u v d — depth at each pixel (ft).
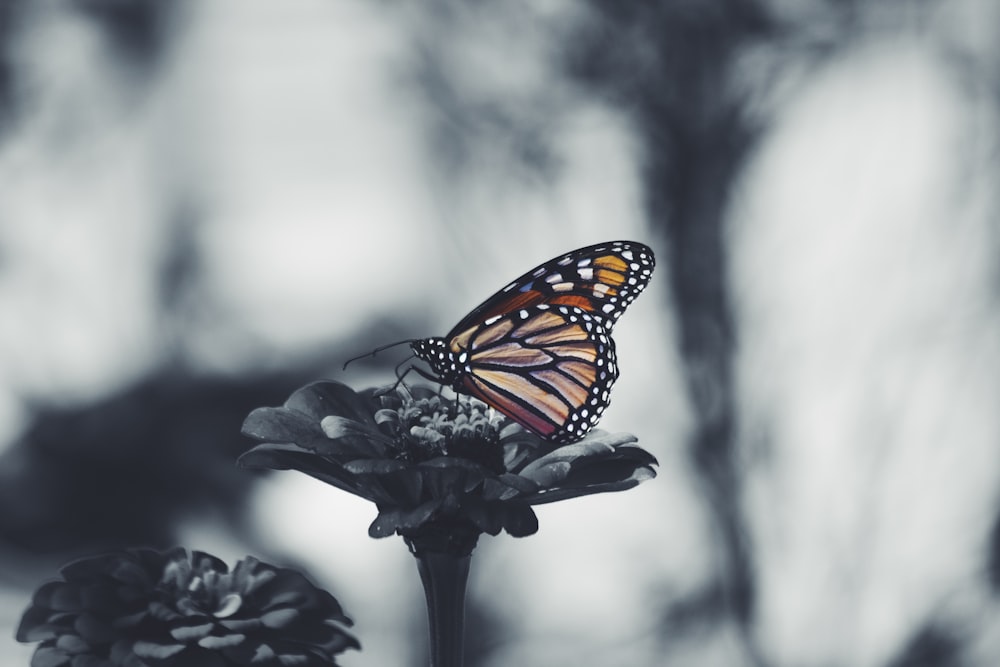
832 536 3.62
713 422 3.63
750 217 3.66
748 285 3.65
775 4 3.60
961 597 3.55
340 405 2.01
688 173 3.65
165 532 4.42
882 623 3.61
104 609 1.85
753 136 3.62
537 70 3.76
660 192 3.68
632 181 3.74
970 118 3.56
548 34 3.71
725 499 3.64
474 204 3.91
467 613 3.79
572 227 3.80
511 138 3.81
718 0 3.57
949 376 3.56
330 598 1.92
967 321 3.54
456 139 3.92
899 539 3.60
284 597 1.90
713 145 3.64
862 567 3.60
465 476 1.94
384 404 2.03
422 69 3.90
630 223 3.74
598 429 2.02
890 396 3.56
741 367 3.64
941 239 3.55
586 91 3.70
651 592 3.77
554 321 2.06
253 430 1.90
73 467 4.44
